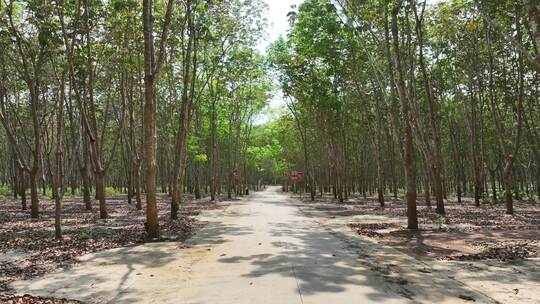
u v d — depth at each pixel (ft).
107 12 71.00
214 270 32.45
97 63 81.00
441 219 61.87
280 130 207.62
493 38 86.12
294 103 145.79
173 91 115.96
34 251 41.19
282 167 269.03
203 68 104.99
